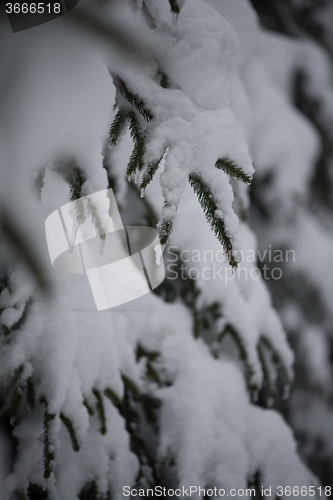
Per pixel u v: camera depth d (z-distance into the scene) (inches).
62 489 43.8
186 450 48.9
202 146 36.5
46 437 40.4
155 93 36.8
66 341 41.3
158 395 51.1
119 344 47.8
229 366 53.9
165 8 37.1
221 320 53.0
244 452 50.6
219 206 36.2
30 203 33.9
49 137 35.2
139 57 35.9
